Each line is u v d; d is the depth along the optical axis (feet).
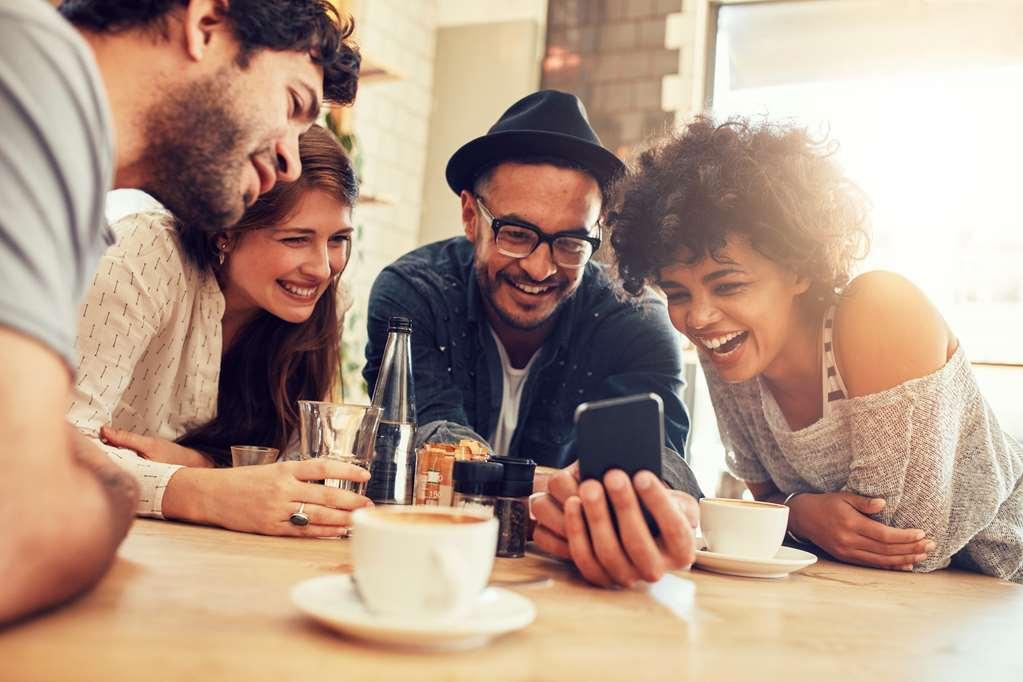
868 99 13.46
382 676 1.70
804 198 4.55
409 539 1.94
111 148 2.05
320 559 2.93
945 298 12.61
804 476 5.08
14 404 1.73
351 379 14.10
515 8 15.62
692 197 4.51
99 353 4.32
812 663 2.14
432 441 4.67
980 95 12.91
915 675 2.12
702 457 13.41
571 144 5.68
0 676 1.49
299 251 4.99
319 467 3.52
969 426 4.61
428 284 6.44
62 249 1.87
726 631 2.41
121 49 2.72
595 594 2.80
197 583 2.34
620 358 6.42
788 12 14.11
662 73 14.46
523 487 3.44
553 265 5.83
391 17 14.94
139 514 3.59
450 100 15.90
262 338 5.48
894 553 4.26
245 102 2.90
